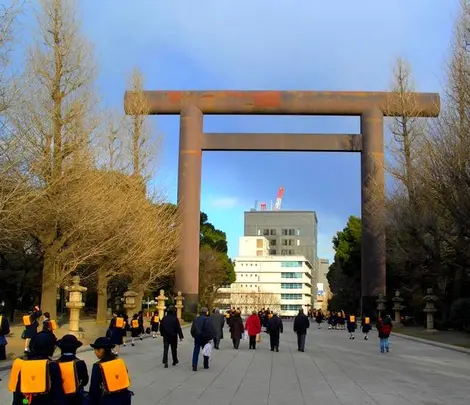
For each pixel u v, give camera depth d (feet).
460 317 121.29
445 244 123.24
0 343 50.52
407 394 38.04
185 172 161.38
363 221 157.99
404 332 122.93
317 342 92.99
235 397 35.68
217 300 303.48
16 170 69.31
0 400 33.24
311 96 160.97
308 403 33.91
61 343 19.47
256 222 526.98
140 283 138.31
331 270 299.79
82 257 91.71
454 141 88.74
